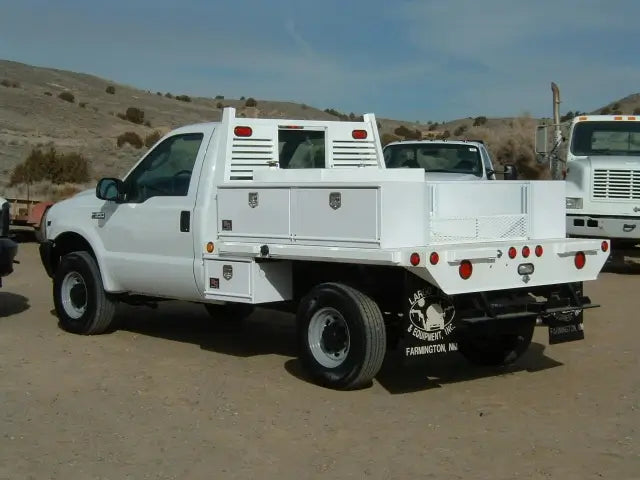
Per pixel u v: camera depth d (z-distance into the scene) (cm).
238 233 771
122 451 571
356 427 624
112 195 884
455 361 848
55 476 525
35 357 836
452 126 6631
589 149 1608
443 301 685
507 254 692
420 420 643
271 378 763
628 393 723
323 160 884
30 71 9169
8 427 619
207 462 550
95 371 786
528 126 3331
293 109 7594
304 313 731
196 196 811
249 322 1055
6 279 1395
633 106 5769
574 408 679
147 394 709
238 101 9812
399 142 1550
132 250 882
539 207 764
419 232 682
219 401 689
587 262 752
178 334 971
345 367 702
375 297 718
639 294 1274
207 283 795
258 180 796
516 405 687
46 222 1002
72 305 959
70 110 6856
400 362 839
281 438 598
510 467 543
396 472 534
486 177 1434
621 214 1511
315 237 703
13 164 4166
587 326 1023
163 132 5612
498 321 727
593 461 554
